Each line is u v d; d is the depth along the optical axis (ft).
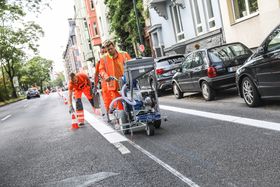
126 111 28.43
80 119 39.04
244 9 60.18
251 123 25.96
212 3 68.74
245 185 14.71
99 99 39.06
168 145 23.45
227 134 23.95
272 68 28.22
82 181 18.45
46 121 49.75
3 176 21.85
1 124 56.65
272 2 51.98
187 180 16.29
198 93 52.65
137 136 28.12
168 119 33.88
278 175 15.28
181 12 83.15
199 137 24.34
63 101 96.68
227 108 34.09
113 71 28.58
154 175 17.72
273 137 21.43
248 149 19.76
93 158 23.00
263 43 29.35
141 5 109.60
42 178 20.13
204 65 41.63
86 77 39.70
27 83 347.77
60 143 30.12
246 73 31.42
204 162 18.63
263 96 30.42
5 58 202.90
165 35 96.17
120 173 18.88
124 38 125.08
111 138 28.86
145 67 26.66
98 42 191.21
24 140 34.83
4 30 180.55
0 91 192.24
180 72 47.91
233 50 41.70
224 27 65.82
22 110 87.35
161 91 60.39
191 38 78.23
